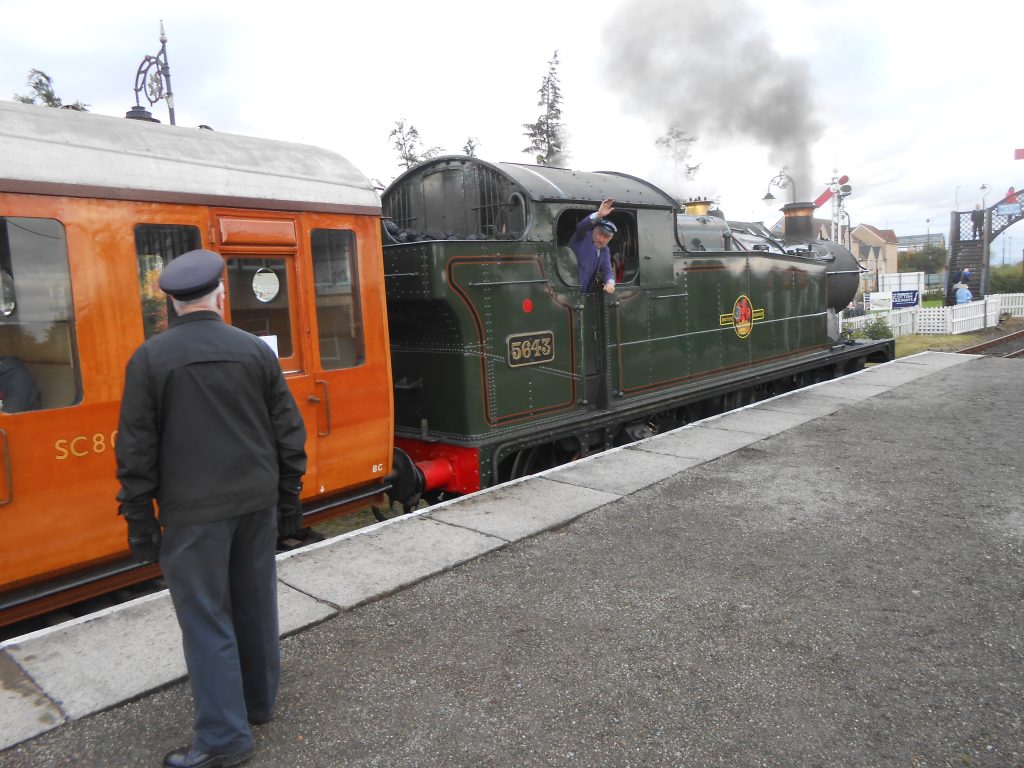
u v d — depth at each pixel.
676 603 3.53
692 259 7.72
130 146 3.79
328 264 4.65
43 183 3.41
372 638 3.26
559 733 2.57
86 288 3.56
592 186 6.63
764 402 8.66
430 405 5.82
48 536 3.46
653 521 4.68
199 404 2.28
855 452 6.25
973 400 8.52
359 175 4.89
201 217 3.99
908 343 19.11
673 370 7.52
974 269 31.66
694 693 2.79
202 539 2.30
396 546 4.29
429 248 5.18
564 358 6.32
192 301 2.38
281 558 4.12
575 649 3.13
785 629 3.25
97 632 3.27
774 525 4.55
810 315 10.34
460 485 5.64
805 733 2.54
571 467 5.95
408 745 2.53
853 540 4.25
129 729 2.62
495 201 6.14
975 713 2.61
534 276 5.97
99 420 3.61
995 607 3.39
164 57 5.55
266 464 2.43
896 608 3.41
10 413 3.32
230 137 4.35
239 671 2.41
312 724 2.65
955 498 4.95
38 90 9.16
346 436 4.76
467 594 3.68
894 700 2.71
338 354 4.72
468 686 2.87
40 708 2.72
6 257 3.30
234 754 2.39
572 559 4.10
